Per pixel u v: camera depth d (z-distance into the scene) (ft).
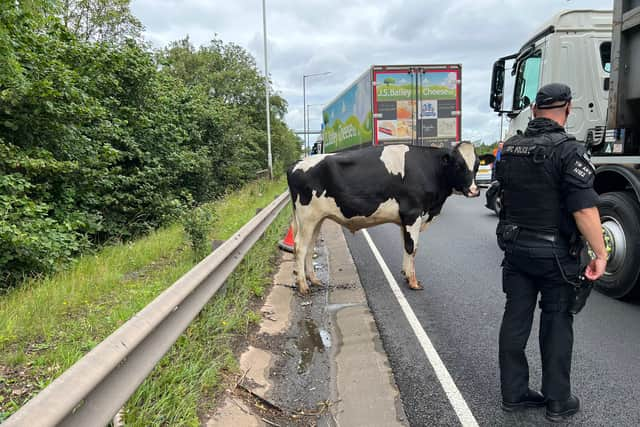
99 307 14.24
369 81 45.62
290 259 24.35
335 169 18.49
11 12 22.70
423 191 18.86
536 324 14.96
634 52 16.84
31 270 20.29
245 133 70.18
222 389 10.51
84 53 31.40
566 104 9.70
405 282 20.16
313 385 11.53
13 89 23.24
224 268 14.28
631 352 13.00
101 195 31.99
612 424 9.72
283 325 15.25
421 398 10.90
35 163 23.34
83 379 5.68
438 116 45.16
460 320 15.67
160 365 10.26
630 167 16.57
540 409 10.41
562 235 9.61
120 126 35.06
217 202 47.29
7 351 11.16
